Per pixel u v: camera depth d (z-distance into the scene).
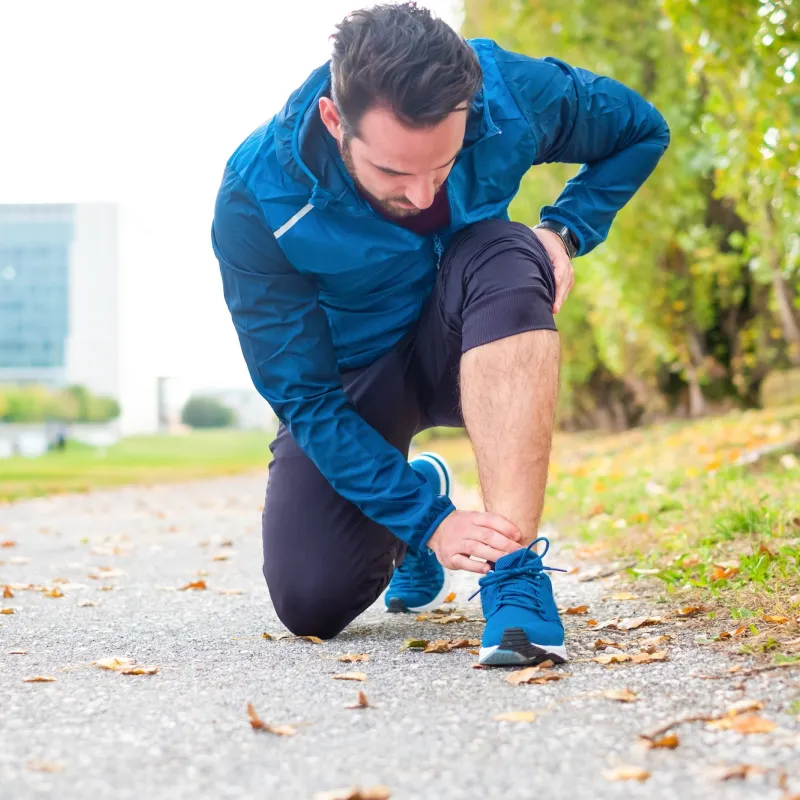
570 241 2.34
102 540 5.66
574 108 2.21
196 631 2.59
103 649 2.34
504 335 1.92
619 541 3.86
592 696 1.69
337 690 1.82
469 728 1.55
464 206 2.09
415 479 2.09
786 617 2.15
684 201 9.62
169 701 1.78
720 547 3.12
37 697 1.84
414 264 2.16
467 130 1.96
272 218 2.04
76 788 1.33
